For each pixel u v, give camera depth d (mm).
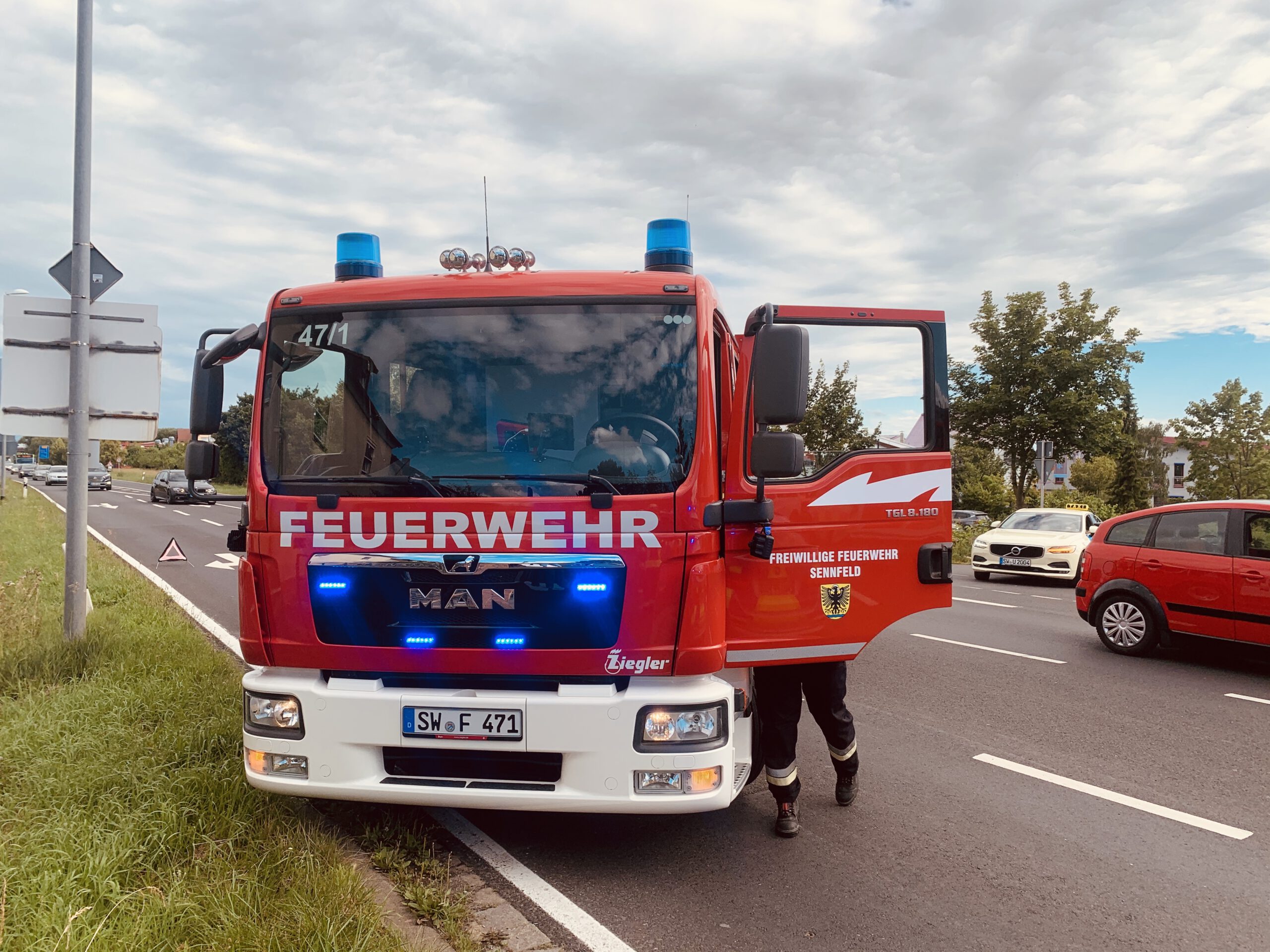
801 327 3475
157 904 3027
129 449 99625
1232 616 8000
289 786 3541
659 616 3410
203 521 26016
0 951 2723
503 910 3342
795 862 3912
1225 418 36031
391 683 3568
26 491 42406
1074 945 3260
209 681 5965
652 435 3531
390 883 3469
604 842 4062
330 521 3527
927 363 4105
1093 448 28328
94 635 6859
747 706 3975
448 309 3730
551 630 3418
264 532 3594
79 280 6832
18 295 6734
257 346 3887
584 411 3584
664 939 3205
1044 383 28531
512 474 3529
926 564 4027
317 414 3666
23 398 6758
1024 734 6070
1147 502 44531
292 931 2895
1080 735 6062
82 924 2883
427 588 3465
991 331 29484
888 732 6074
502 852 3906
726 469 3906
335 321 3764
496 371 3646
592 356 3635
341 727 3477
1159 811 4645
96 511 29453
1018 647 9422
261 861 3365
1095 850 4125
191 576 13203
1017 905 3557
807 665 4414
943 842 4176
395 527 3484
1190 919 3471
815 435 5660
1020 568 16312
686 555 3428
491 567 3434
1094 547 9297
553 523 3428
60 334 6863
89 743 4566
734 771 3916
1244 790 5000
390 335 3725
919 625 11023
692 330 3641
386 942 2887
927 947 3213
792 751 4133
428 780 3482
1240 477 35375
